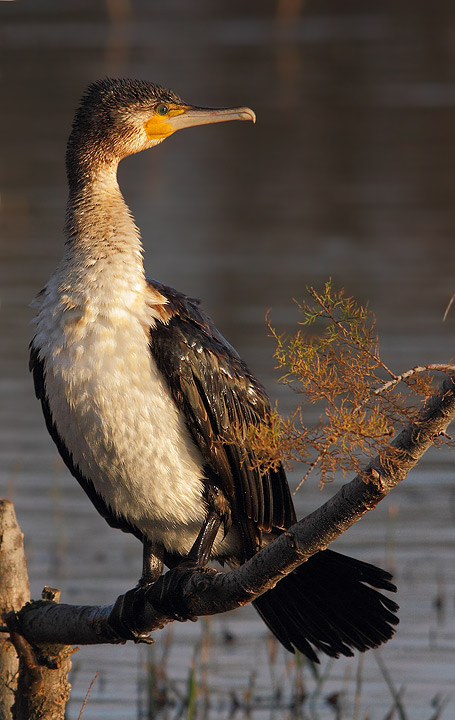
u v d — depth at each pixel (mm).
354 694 10133
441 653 10680
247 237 22953
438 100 35562
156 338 7047
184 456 7180
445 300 18953
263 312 18312
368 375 5453
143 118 7676
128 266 7098
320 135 31906
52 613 6449
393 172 28047
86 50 42812
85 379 6898
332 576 6969
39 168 27609
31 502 13461
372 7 56344
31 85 36750
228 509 7316
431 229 23578
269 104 35000
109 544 12750
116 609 6656
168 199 26141
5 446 14664
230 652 10891
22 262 21234
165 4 57500
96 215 7234
